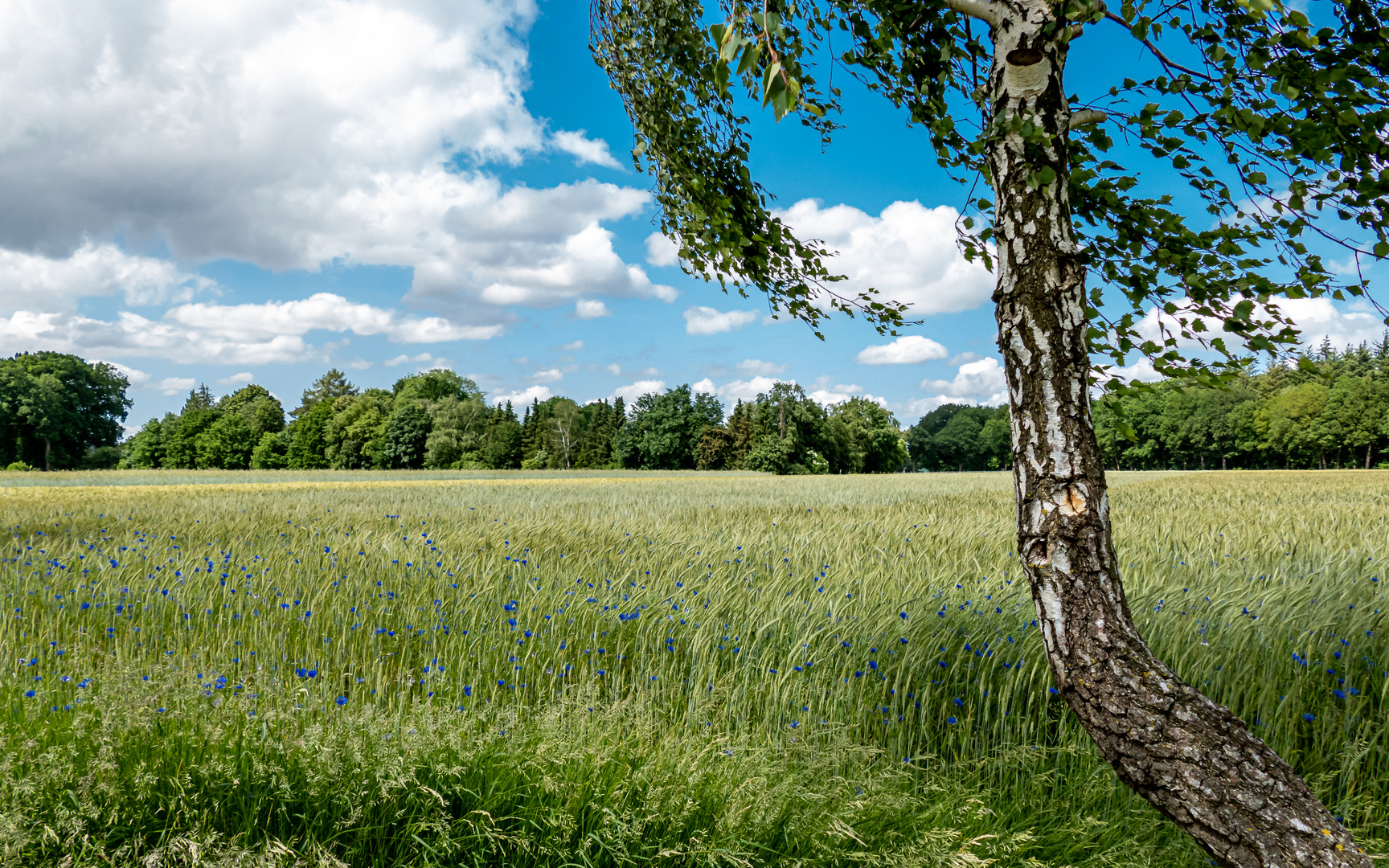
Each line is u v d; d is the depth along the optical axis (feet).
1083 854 7.61
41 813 6.40
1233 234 6.69
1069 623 5.69
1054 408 5.82
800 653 11.76
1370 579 15.64
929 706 10.48
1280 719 9.66
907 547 23.21
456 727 8.54
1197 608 13.33
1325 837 4.64
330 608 15.97
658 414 262.47
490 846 6.87
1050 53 5.79
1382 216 6.23
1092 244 7.65
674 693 11.52
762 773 8.10
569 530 29.76
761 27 5.11
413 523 34.96
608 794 7.46
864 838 7.19
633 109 9.39
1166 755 5.13
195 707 8.16
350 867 6.55
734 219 8.94
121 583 18.08
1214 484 87.15
